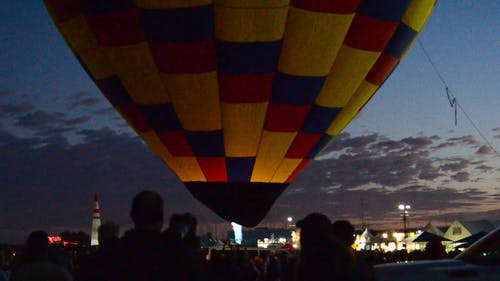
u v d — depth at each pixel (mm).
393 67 13539
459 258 6445
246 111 12883
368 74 13102
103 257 3639
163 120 13203
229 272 11938
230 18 11781
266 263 15992
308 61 12367
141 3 11797
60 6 12797
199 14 11766
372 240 43406
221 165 13711
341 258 3973
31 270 4914
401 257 19016
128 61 12477
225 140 13359
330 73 12727
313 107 13078
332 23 12047
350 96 13234
